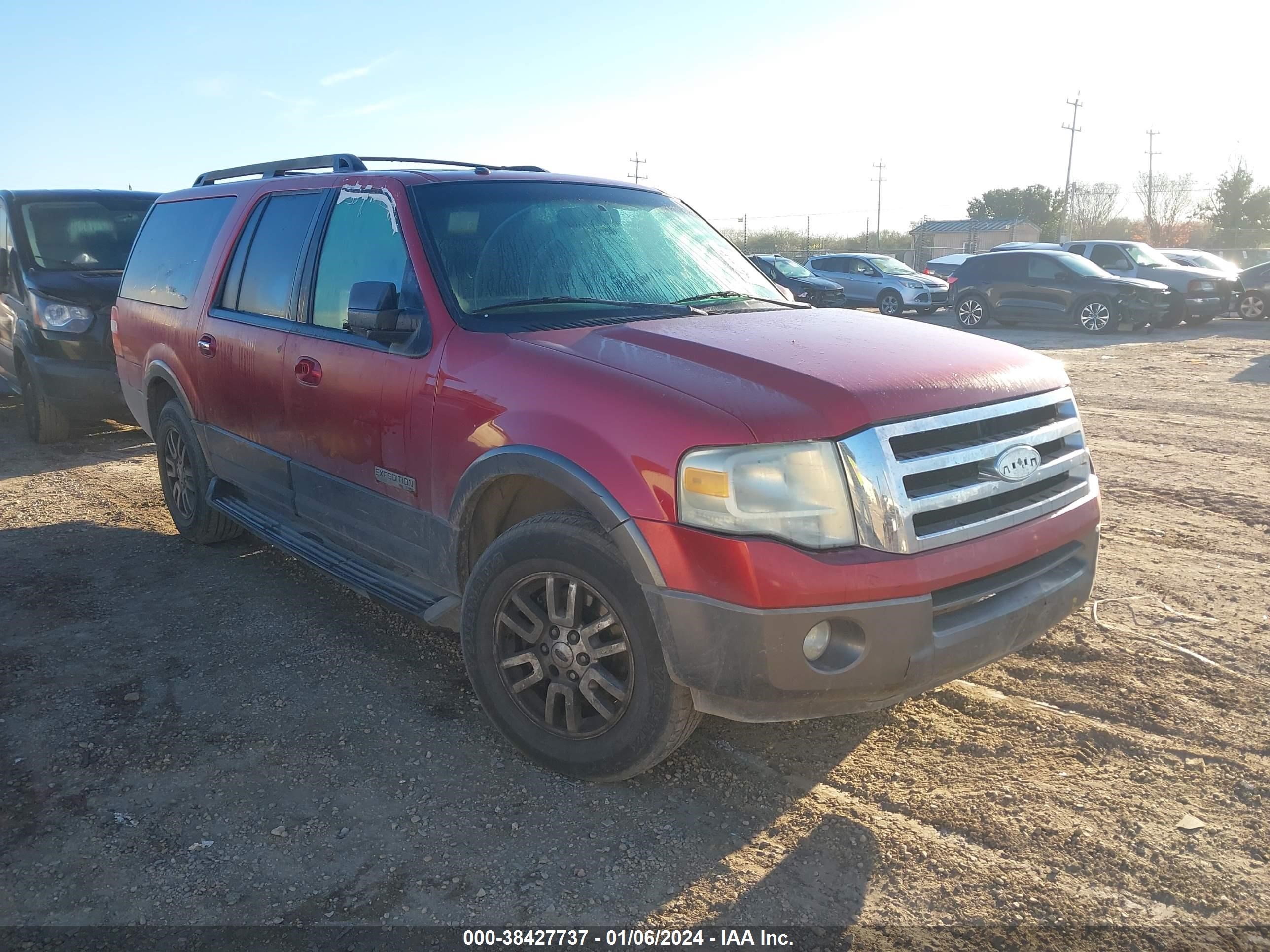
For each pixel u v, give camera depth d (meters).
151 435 5.75
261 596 4.73
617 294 3.69
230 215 4.84
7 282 7.94
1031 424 3.12
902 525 2.64
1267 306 21.84
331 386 3.83
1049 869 2.68
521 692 3.15
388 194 3.79
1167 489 6.55
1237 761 3.18
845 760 3.23
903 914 2.51
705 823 2.90
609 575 2.81
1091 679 3.76
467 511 3.23
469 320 3.35
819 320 3.56
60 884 2.64
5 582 4.91
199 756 3.28
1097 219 63.66
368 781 3.13
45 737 3.40
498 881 2.64
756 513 2.60
